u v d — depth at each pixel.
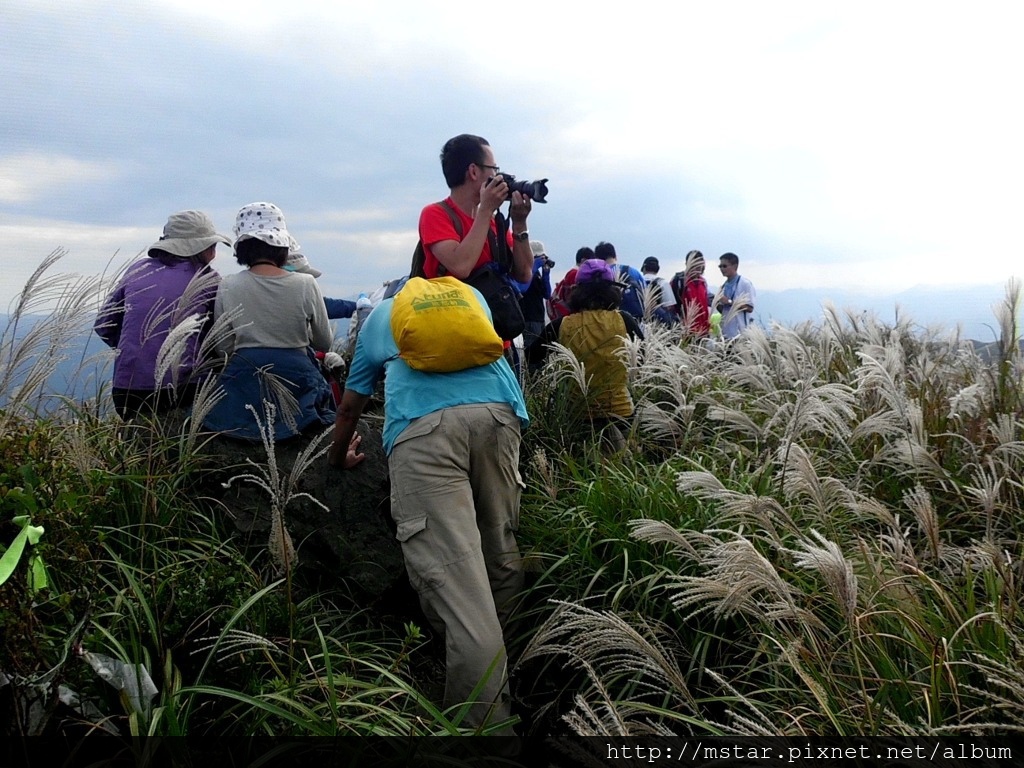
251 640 2.73
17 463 3.22
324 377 5.22
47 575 2.74
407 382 3.57
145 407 4.54
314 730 2.56
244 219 4.57
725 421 5.29
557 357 5.33
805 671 2.79
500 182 4.08
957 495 4.21
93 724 2.36
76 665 2.58
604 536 4.02
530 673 3.74
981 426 4.55
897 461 4.43
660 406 6.10
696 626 3.54
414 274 4.51
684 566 3.59
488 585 3.40
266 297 4.40
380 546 4.13
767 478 4.25
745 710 2.95
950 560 3.35
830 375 6.45
